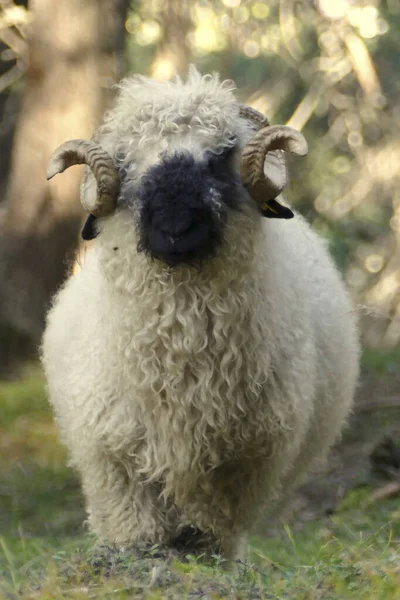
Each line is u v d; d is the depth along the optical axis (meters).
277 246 15.77
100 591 12.60
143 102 15.23
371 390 31.66
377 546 17.34
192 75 16.31
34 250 36.22
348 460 26.73
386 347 40.41
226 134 15.06
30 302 36.22
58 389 18.09
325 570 13.60
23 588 13.48
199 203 14.05
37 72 35.03
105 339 15.62
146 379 15.15
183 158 14.38
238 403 15.31
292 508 24.19
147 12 40.03
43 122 35.06
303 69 45.03
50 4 34.38
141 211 14.27
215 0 41.59
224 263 14.57
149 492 16.06
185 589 12.54
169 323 14.78
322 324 17.84
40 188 35.75
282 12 41.31
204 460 15.71
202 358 15.04
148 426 15.50
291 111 47.91
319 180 49.12
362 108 44.53
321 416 18.12
